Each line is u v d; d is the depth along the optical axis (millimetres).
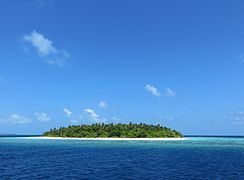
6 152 98562
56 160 74062
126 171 54812
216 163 68188
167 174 51406
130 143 151000
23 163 67438
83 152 98188
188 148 120938
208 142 188625
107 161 71938
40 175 50000
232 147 132875
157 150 107688
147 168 59156
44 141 179125
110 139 194750
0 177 47938
